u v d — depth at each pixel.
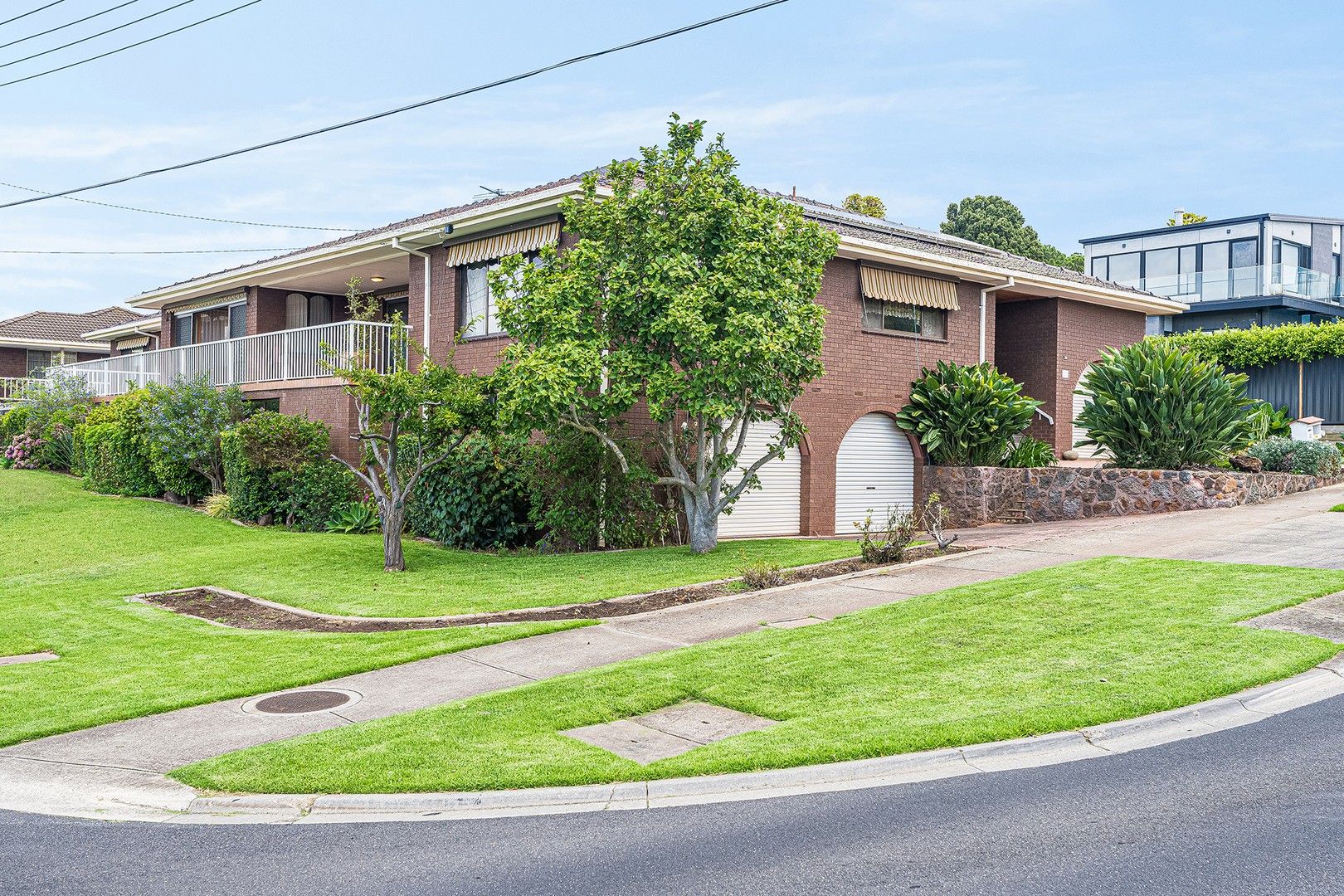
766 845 5.55
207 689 9.09
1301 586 10.85
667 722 7.81
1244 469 19.28
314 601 12.66
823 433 19.66
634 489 16.70
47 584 14.28
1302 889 4.76
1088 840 5.40
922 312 21.61
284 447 19.41
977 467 19.98
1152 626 9.60
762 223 14.91
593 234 15.01
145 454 22.50
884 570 13.39
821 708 7.85
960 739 7.00
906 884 4.95
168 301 29.20
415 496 18.00
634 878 5.18
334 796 6.57
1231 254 36.34
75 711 8.52
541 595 12.49
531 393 13.49
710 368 14.21
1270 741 6.91
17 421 30.38
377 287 24.88
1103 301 24.75
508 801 6.46
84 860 5.70
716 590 12.55
